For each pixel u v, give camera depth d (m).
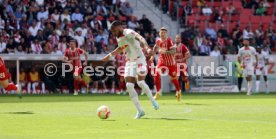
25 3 54.38
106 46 53.56
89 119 23.28
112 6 58.91
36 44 50.97
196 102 36.28
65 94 47.94
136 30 56.47
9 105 32.47
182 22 62.62
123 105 32.62
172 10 63.31
